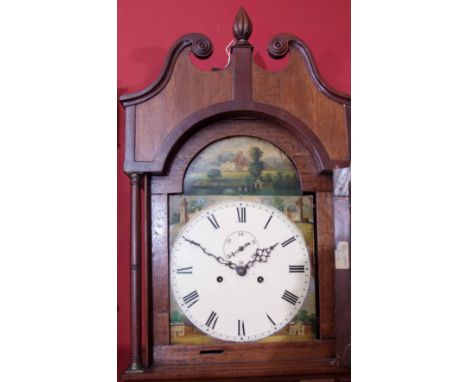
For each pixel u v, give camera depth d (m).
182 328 1.92
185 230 1.96
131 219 1.92
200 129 2.01
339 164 1.97
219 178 2.00
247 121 2.02
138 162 1.92
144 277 2.07
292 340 1.94
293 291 1.96
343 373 1.88
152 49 2.51
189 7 2.54
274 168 2.02
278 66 2.55
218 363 1.91
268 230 1.98
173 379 1.82
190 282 1.94
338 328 1.91
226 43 2.54
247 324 1.93
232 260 1.95
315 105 1.99
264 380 1.87
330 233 1.99
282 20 2.59
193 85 1.97
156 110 1.95
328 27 2.61
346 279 1.94
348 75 2.59
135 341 1.87
